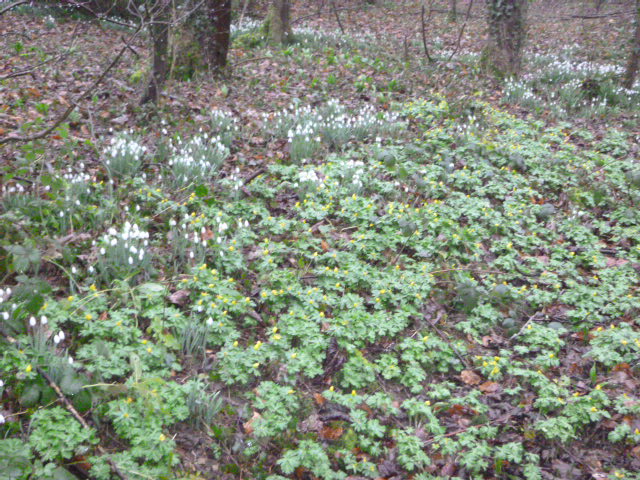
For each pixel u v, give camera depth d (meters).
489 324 1.96
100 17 2.36
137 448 1.27
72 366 1.37
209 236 2.07
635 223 2.55
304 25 7.26
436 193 2.59
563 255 2.30
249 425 1.45
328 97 3.75
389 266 2.12
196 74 3.91
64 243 1.81
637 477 1.40
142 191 2.24
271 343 1.70
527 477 1.40
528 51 6.56
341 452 1.44
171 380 1.52
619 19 8.34
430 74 4.46
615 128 3.74
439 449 1.49
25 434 1.24
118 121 2.94
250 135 3.00
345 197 2.46
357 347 1.78
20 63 3.95
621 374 1.71
